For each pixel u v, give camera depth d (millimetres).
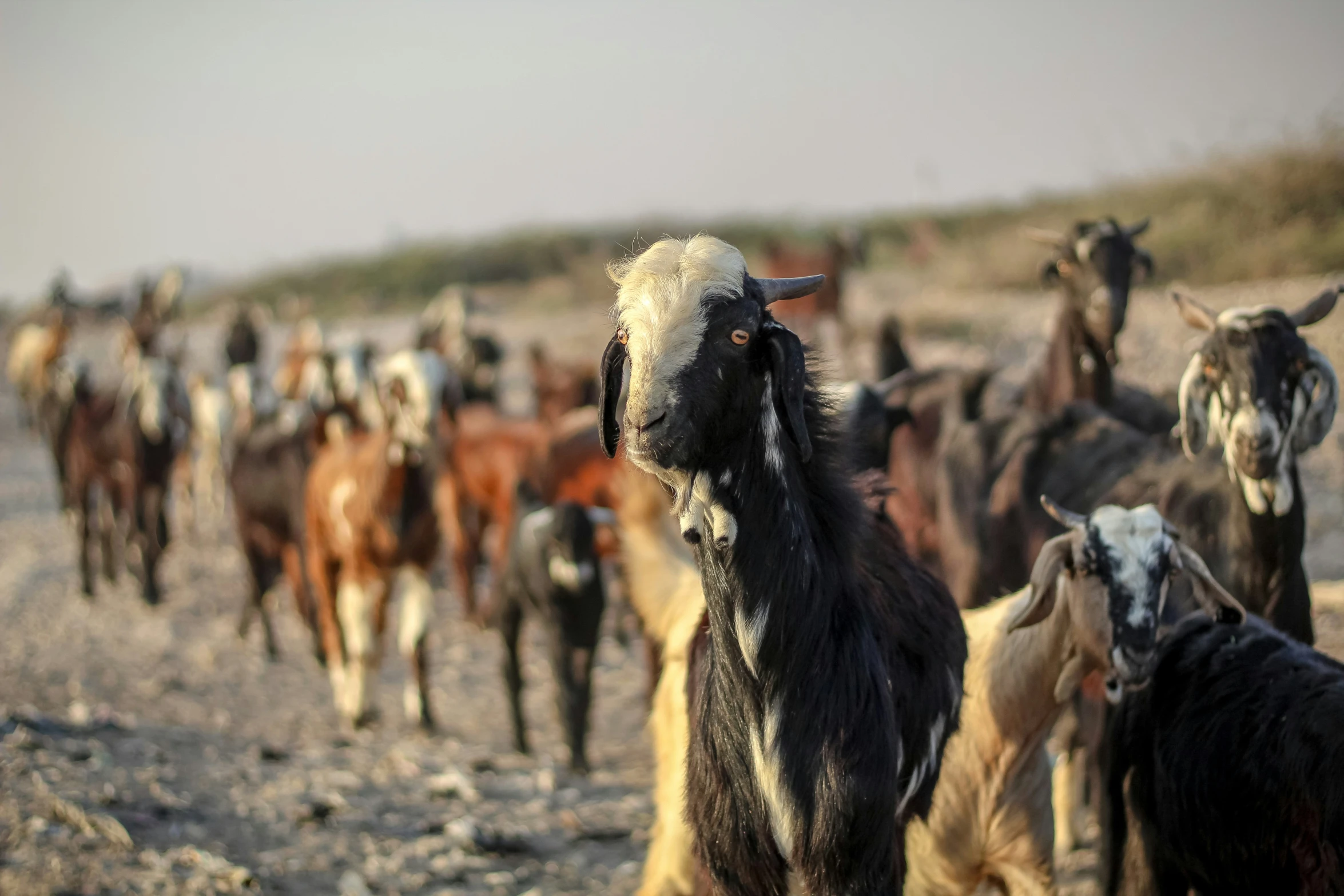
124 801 5875
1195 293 17938
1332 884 3475
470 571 11438
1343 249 17953
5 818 5508
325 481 9055
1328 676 3748
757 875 3451
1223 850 3844
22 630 11812
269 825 5965
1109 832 4379
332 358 10750
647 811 6641
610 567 9953
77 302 31000
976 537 6312
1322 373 4785
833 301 20266
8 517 17062
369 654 8812
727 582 3299
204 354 28141
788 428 3283
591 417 10398
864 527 3533
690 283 3027
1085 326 7941
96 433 12883
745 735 3381
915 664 3662
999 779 4328
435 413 8469
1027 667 4238
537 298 33344
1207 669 4035
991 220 28422
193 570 14047
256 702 9562
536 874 5684
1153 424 7852
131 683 9945
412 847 5828
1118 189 23703
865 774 3281
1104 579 3945
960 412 7480
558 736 8492
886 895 3348
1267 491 4809
